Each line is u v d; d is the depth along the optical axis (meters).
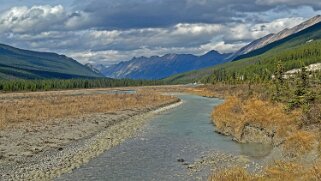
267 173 23.67
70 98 108.62
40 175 26.52
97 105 80.94
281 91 51.19
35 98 115.38
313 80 48.06
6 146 35.50
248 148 35.88
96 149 36.38
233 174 23.64
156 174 26.58
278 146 34.84
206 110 76.75
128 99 101.25
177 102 102.62
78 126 50.41
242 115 44.03
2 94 157.25
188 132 47.25
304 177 20.67
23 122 51.66
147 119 63.09
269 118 39.41
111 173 27.06
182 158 32.03
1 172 26.94
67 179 25.52
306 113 36.69
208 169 27.77
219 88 151.12
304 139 30.00
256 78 121.06
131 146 38.06
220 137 42.94
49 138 40.91
